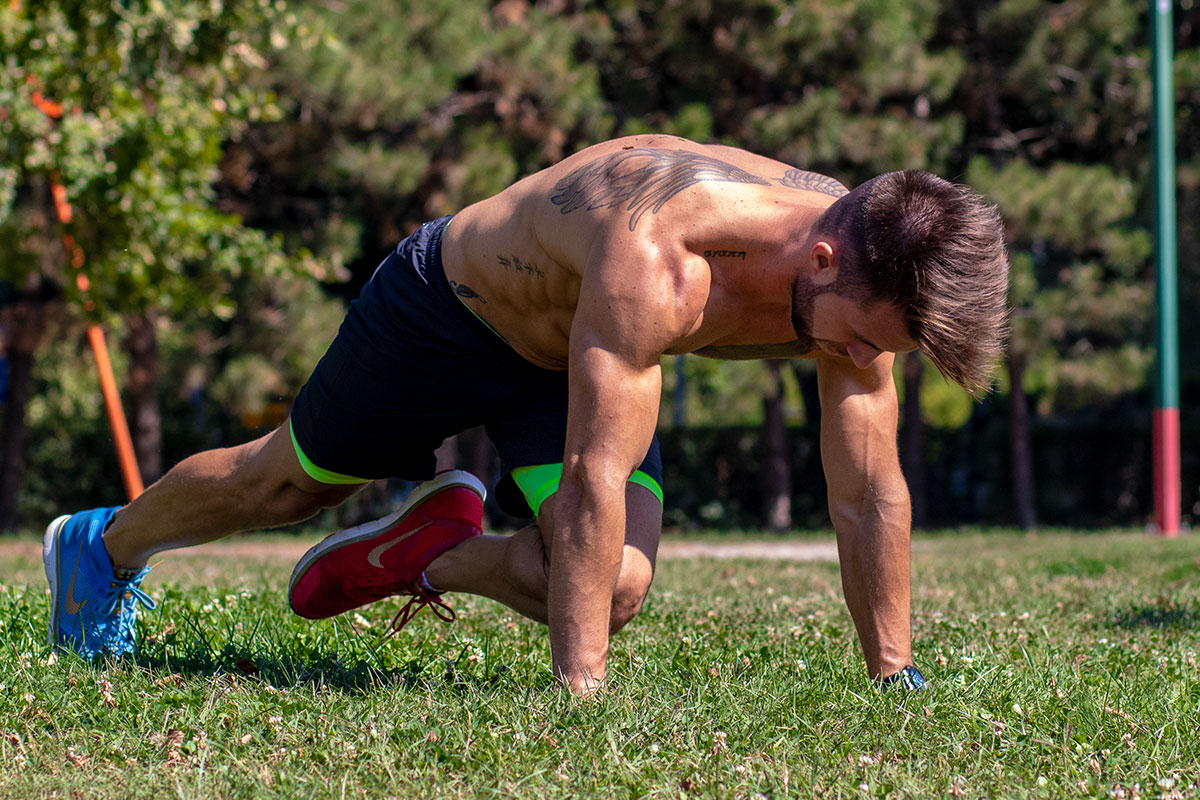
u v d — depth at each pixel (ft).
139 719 9.96
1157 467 51.03
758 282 9.73
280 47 36.68
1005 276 9.25
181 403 69.62
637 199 9.76
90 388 78.23
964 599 21.94
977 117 64.18
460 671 12.26
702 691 10.62
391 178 55.01
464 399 11.50
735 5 55.88
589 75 57.72
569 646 10.07
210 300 42.88
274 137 54.75
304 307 56.39
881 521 11.21
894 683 11.12
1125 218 64.90
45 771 8.82
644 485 11.60
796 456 71.67
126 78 35.63
